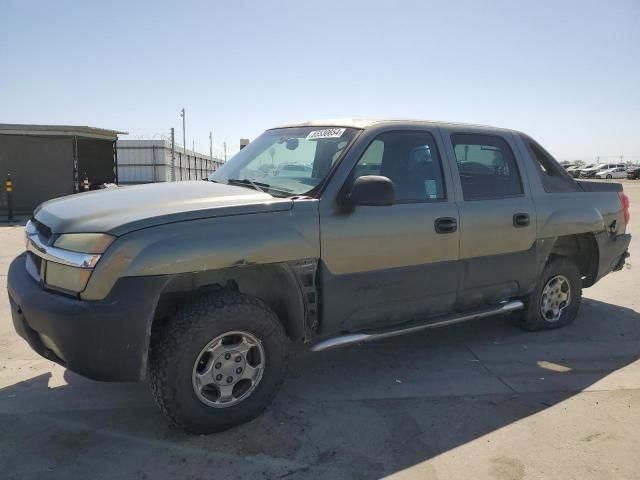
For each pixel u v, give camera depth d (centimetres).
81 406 350
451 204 403
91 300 278
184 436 312
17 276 330
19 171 1742
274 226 318
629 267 814
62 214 319
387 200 333
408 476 277
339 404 357
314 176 361
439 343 477
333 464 287
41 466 281
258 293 343
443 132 416
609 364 434
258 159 415
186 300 318
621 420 340
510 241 439
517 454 299
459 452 300
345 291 351
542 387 388
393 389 382
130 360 281
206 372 305
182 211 297
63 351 282
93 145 2098
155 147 3017
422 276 387
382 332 375
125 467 281
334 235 341
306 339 348
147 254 279
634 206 1933
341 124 391
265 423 329
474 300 429
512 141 465
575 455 298
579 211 491
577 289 518
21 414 338
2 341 462
